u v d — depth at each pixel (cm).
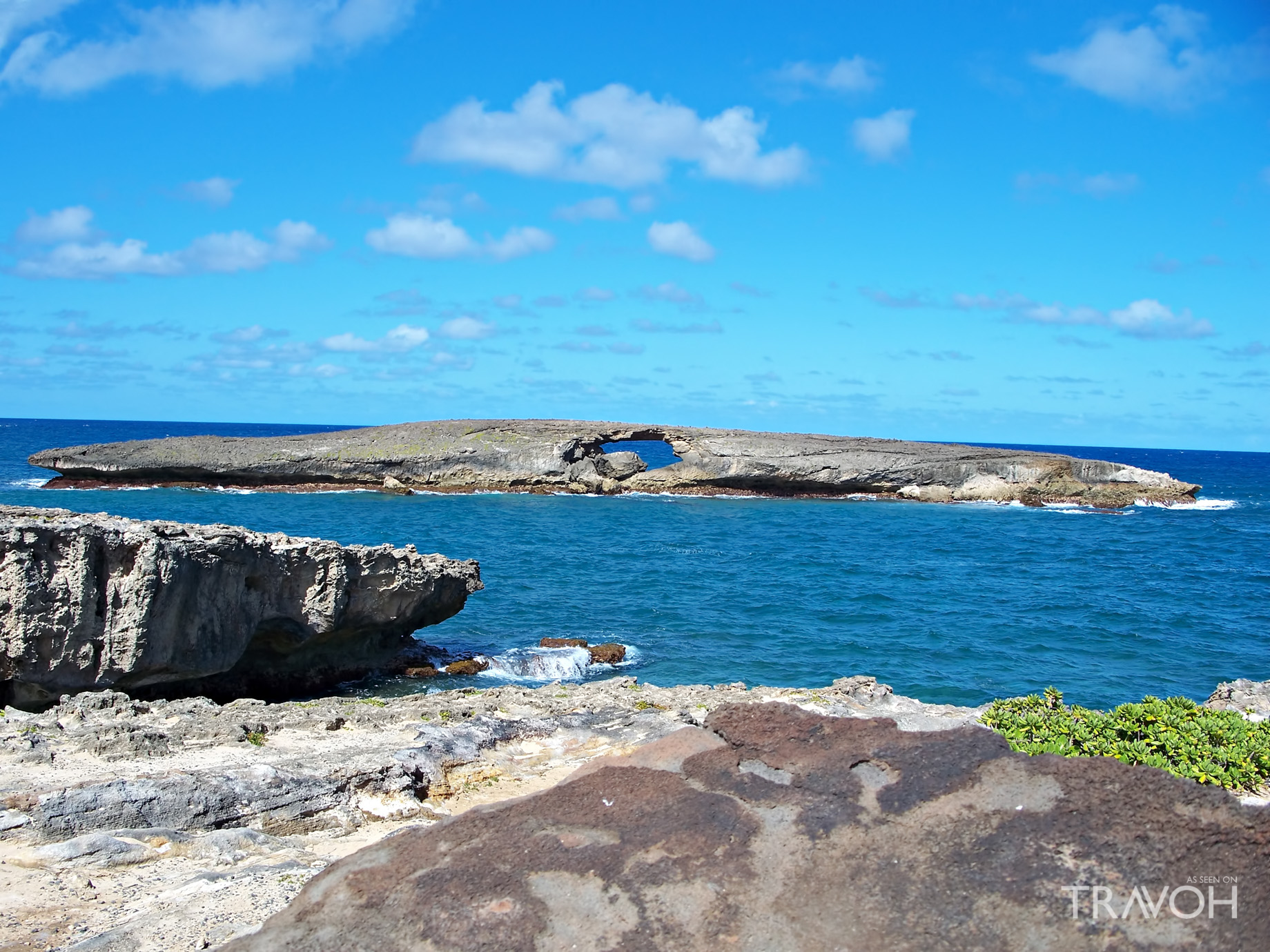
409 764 1280
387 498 7831
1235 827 519
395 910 511
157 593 1764
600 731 1526
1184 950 473
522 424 9169
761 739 648
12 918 808
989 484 8838
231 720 1448
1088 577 4416
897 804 570
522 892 520
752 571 4378
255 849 1014
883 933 496
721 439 9031
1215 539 6175
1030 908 497
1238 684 1822
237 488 8044
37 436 17488
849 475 8775
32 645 1658
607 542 5353
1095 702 2305
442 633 2834
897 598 3706
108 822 1023
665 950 490
